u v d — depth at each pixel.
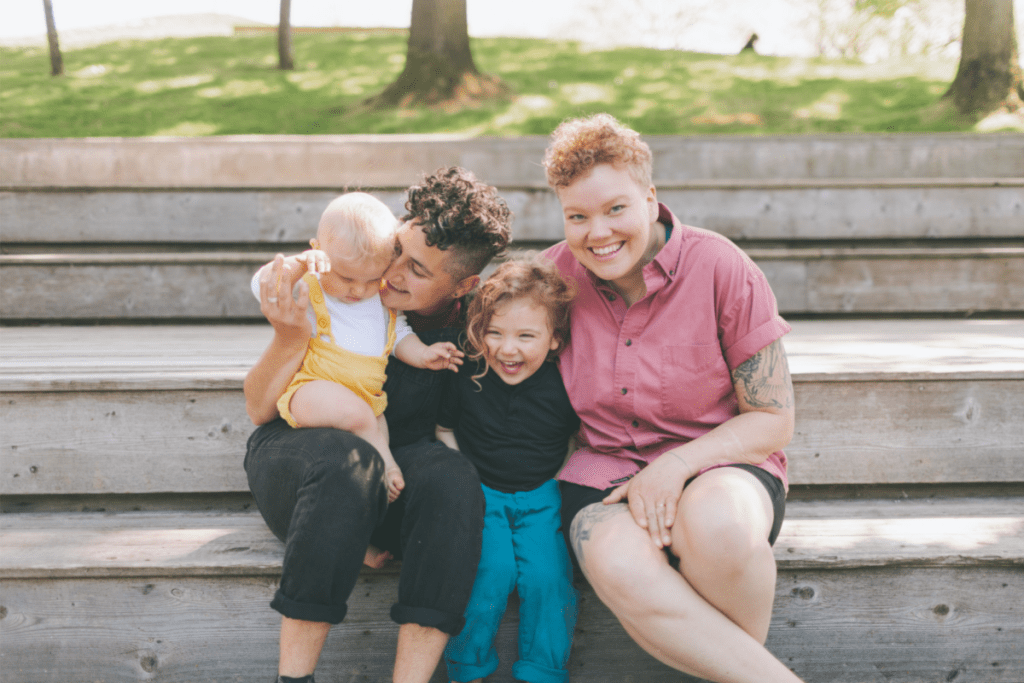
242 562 1.35
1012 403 1.62
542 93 5.48
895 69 6.59
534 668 1.25
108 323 2.76
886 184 2.94
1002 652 1.38
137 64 6.86
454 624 1.15
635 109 5.06
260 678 1.37
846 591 1.37
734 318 1.24
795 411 1.62
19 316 2.70
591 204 1.18
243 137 3.12
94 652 1.37
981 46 4.96
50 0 6.21
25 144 3.05
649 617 1.12
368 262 1.29
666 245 1.26
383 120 4.77
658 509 1.17
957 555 1.35
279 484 1.23
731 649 1.09
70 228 2.90
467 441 1.42
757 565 1.09
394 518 1.30
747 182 2.93
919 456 1.64
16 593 1.35
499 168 3.14
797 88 5.72
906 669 1.39
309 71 6.50
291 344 1.27
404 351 1.38
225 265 2.73
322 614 1.11
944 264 2.75
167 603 1.36
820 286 2.76
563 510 1.30
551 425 1.38
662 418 1.30
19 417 1.59
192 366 1.74
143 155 3.08
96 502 1.64
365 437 1.30
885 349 1.94
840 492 1.68
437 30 5.33
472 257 1.33
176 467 1.61
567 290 1.33
